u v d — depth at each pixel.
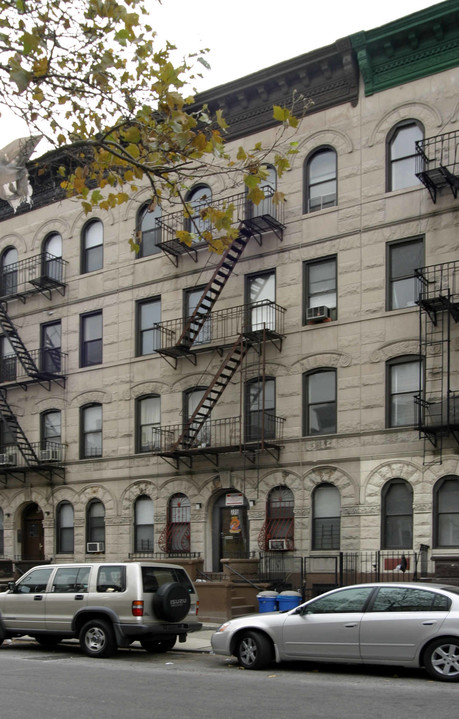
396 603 11.89
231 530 23.61
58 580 15.38
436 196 21.17
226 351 24.38
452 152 21.02
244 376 23.83
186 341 24.55
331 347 22.34
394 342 21.25
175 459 24.81
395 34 22.02
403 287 21.58
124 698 9.74
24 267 30.38
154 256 26.72
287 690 10.43
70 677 11.59
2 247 31.41
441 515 19.92
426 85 21.91
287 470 22.53
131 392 26.53
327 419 22.36
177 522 24.83
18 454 29.05
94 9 8.46
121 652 15.55
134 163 8.83
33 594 15.48
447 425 18.98
